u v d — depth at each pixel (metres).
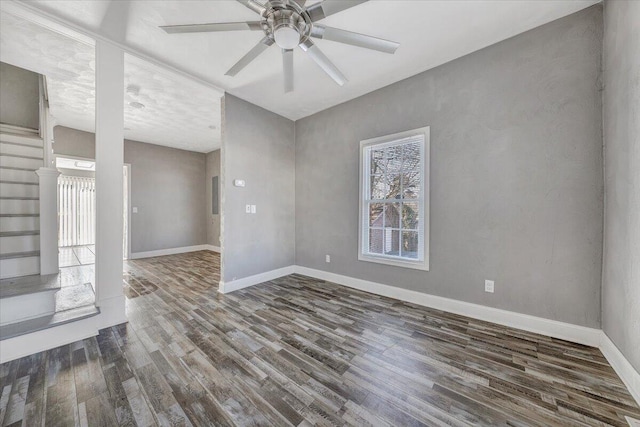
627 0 1.59
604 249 1.90
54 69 2.87
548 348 1.97
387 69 2.82
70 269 4.05
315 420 1.33
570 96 2.04
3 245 2.54
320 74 2.92
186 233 6.46
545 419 1.33
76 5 1.93
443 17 2.08
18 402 1.42
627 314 1.58
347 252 3.62
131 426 1.28
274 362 1.82
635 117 1.51
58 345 1.99
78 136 4.87
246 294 3.26
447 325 2.38
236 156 3.47
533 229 2.21
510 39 2.31
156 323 2.41
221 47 2.45
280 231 4.11
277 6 1.53
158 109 3.90
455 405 1.43
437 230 2.76
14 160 3.02
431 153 2.79
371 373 1.70
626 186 1.60
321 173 3.96
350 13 2.03
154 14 2.03
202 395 1.50
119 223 2.39
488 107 2.43
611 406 1.41
